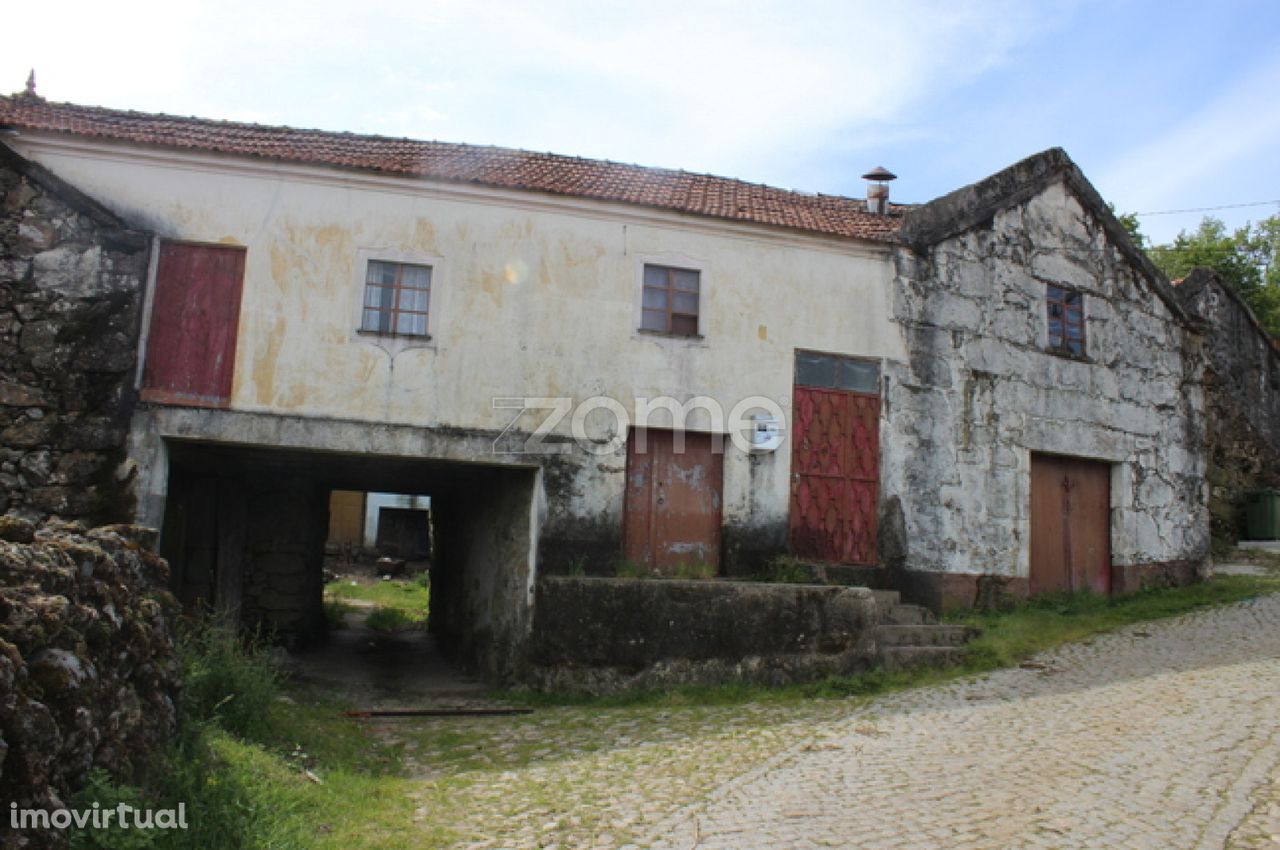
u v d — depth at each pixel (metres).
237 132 12.30
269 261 11.12
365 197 11.43
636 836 5.60
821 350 12.73
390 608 20.06
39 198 10.67
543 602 10.73
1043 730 7.81
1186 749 6.93
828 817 5.82
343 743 7.89
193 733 6.00
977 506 13.30
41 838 3.86
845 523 12.58
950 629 11.56
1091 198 15.05
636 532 11.95
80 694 4.52
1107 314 15.12
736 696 10.12
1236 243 31.09
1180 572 15.38
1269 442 21.19
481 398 11.45
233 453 11.56
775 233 12.60
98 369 10.54
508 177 12.04
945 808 5.88
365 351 11.22
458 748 8.29
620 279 12.05
